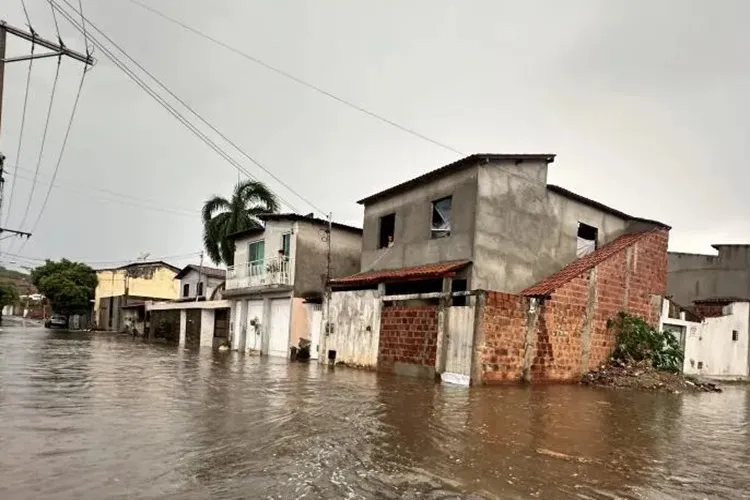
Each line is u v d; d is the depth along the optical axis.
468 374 14.52
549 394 13.20
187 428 7.32
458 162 17.84
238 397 10.31
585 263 18.27
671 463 6.72
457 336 15.14
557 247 19.27
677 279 29.83
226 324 31.39
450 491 5.13
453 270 16.56
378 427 7.98
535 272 18.47
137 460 5.69
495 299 14.98
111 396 9.75
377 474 5.59
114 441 6.42
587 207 20.44
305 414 8.77
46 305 79.44
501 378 14.91
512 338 15.24
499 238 17.66
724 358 22.70
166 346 30.64
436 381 15.12
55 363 15.70
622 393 14.33
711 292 28.86
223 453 6.14
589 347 17.05
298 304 24.66
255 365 18.52
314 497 4.80
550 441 7.59
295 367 18.31
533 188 18.77
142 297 53.22
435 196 19.28
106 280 59.31
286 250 26.19
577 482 5.66
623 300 18.38
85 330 52.34
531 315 15.70
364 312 18.92
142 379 12.59
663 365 17.88
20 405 8.42
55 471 5.19
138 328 44.69
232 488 4.95
